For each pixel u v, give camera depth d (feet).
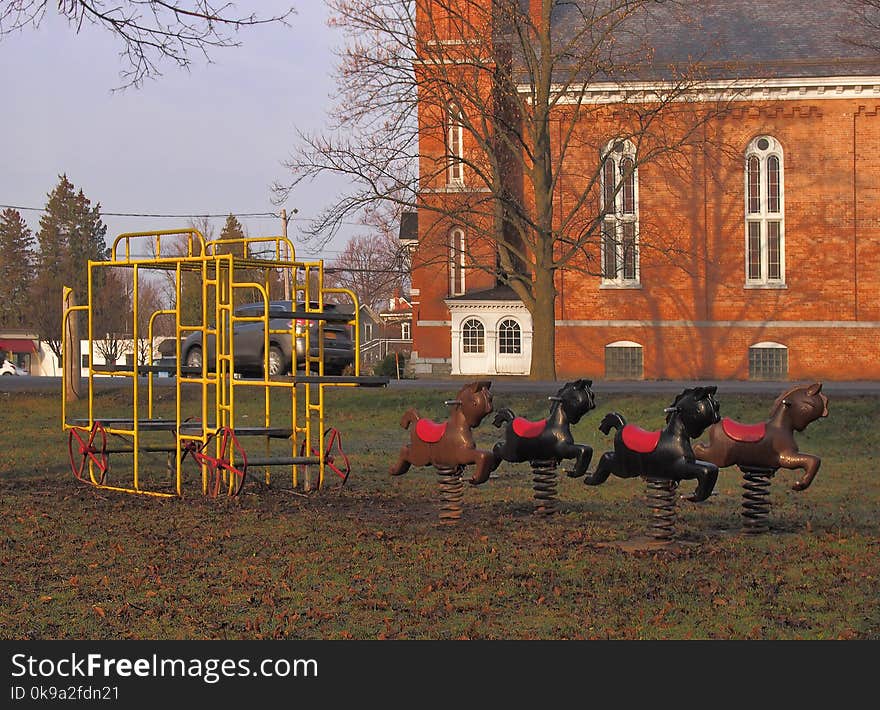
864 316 156.97
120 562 30.99
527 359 161.79
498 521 38.47
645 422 81.71
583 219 138.72
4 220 372.17
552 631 23.82
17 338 291.38
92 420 48.34
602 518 39.42
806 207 157.28
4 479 51.06
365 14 119.96
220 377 44.19
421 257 155.84
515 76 131.64
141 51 41.57
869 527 37.68
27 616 25.07
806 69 156.56
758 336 157.69
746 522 36.01
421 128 125.70
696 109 146.72
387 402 89.10
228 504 42.57
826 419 78.48
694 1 145.79
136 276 46.06
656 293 158.51
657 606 25.89
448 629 23.98
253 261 43.73
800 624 24.31
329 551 32.65
